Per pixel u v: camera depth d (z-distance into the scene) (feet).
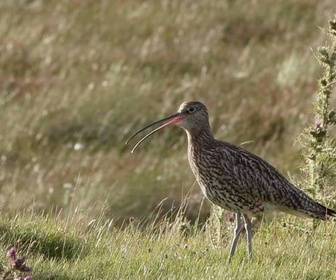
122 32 78.13
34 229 36.17
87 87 67.92
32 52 73.77
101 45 75.72
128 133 62.13
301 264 34.09
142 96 65.72
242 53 73.82
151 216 48.01
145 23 79.30
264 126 61.82
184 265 33.53
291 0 81.35
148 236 37.63
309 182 39.70
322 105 39.52
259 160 37.45
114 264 33.30
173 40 76.43
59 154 60.29
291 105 63.93
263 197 37.11
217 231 38.06
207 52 73.15
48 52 73.87
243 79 68.69
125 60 72.23
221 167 37.09
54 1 84.02
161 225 40.73
